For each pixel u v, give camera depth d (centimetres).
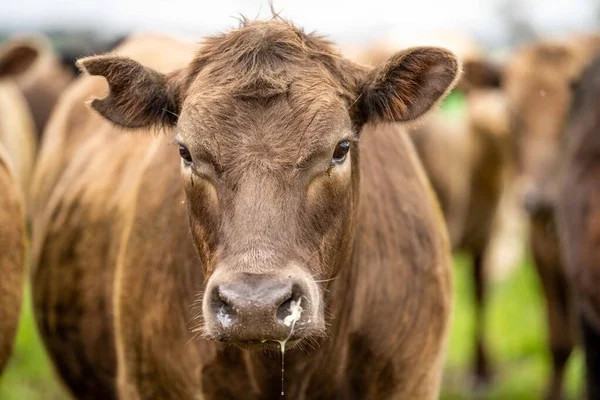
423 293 801
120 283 834
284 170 648
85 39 2286
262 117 657
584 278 1058
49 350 1022
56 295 980
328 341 754
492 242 1819
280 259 628
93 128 1062
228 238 640
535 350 1659
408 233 802
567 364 1464
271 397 763
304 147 654
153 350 802
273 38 691
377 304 777
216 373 766
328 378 769
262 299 604
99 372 954
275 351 739
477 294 1686
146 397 820
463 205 1669
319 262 665
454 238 1636
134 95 730
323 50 705
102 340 930
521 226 2053
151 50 1060
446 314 825
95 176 973
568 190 1120
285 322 610
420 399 806
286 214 644
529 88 1628
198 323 766
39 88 1919
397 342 787
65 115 1120
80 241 951
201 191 671
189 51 1044
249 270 618
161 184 828
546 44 1673
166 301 789
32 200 1155
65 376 1016
